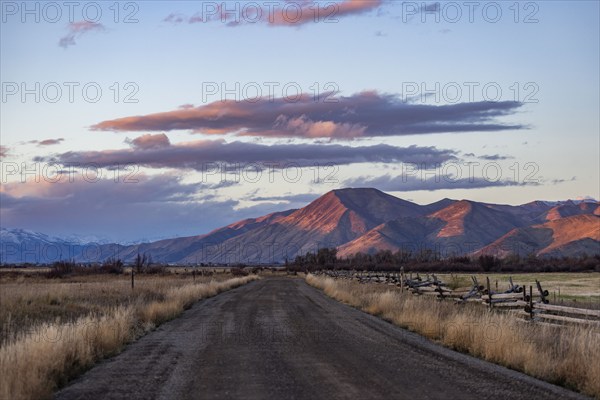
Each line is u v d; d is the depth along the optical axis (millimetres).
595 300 37250
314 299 40219
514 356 13125
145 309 24891
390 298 28203
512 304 19984
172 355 15047
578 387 10977
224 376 12055
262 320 24766
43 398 9945
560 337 14195
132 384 11359
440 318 19438
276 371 12602
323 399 9898
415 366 13258
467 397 10086
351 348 16203
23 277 69062
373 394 10266
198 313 28641
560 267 127562
